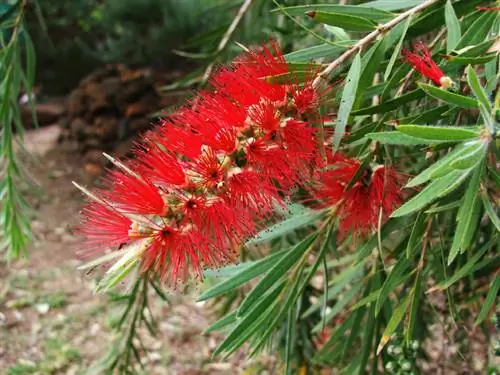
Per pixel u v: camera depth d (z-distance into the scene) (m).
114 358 0.68
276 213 0.35
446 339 0.55
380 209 0.32
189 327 1.16
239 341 0.33
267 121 0.26
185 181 0.26
